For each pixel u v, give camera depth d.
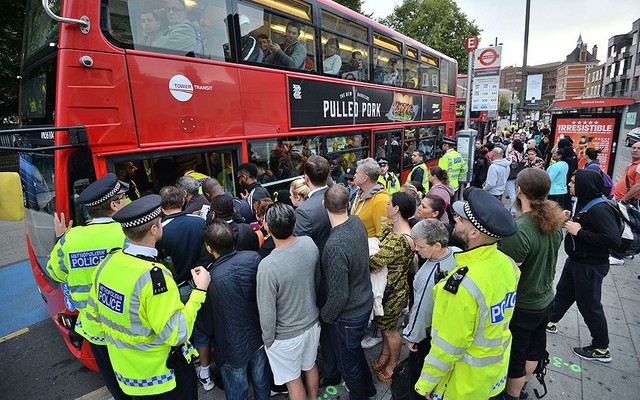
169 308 2.12
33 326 4.78
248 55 4.40
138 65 3.26
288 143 5.10
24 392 3.58
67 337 3.42
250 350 2.72
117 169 3.35
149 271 2.12
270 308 2.52
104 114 3.04
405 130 8.77
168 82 3.49
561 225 2.56
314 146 5.68
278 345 2.67
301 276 2.63
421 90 9.54
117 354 2.22
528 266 2.56
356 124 6.58
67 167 2.88
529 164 10.16
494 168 7.99
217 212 3.20
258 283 2.52
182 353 2.37
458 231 2.08
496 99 10.82
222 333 2.63
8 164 13.93
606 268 3.33
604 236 3.09
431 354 2.01
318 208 3.33
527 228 2.54
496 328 1.97
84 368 3.92
